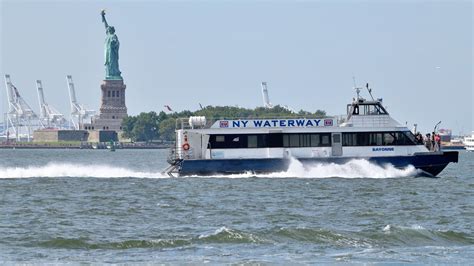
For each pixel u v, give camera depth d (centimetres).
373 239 10675
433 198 14988
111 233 11038
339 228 11419
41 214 12825
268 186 16400
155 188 16412
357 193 15512
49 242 10288
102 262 9338
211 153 17575
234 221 12100
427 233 10944
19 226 11569
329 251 10031
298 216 12588
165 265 9219
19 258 9519
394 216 12638
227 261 9412
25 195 15612
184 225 11738
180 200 14538
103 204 14112
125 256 9656
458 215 12762
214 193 15450
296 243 10444
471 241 10712
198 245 10244
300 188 16075
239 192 15550
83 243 10288
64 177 19500
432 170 17938
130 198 14925
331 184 16725
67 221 12069
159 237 10688
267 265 9256
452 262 9475
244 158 17575
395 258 9650
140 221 12125
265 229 11094
